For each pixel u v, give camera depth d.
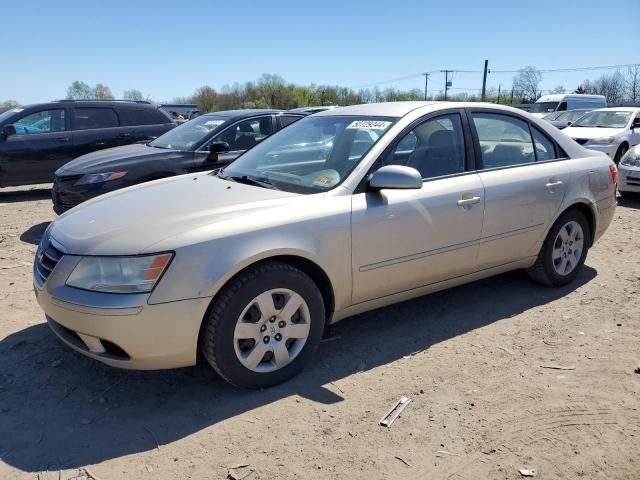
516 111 4.58
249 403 3.14
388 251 3.62
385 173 3.43
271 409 3.08
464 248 4.03
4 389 3.29
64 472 2.58
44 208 9.24
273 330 3.23
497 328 4.12
